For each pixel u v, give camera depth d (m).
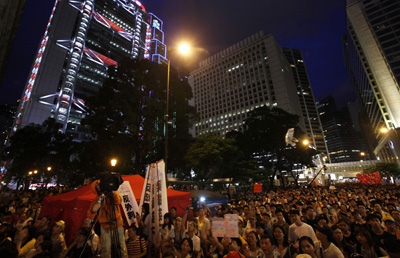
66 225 7.09
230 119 114.12
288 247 4.79
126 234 6.25
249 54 117.81
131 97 26.00
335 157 198.38
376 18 84.94
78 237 5.00
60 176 44.22
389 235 4.66
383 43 81.25
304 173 76.75
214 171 30.80
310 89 144.88
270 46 111.94
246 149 40.66
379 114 88.38
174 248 4.71
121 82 28.88
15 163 36.22
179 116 30.25
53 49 101.31
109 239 4.08
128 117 25.64
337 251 3.83
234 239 5.14
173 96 29.52
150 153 29.70
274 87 105.25
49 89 95.75
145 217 6.43
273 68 108.06
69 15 110.81
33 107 90.06
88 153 26.47
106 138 26.91
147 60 28.86
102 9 129.50
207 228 6.34
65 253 5.14
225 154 31.28
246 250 4.76
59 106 96.00
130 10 154.88
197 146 29.28
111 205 3.95
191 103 132.88
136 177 9.58
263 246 4.24
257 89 109.50
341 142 195.12
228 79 121.50
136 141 27.30
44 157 37.66
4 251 3.69
